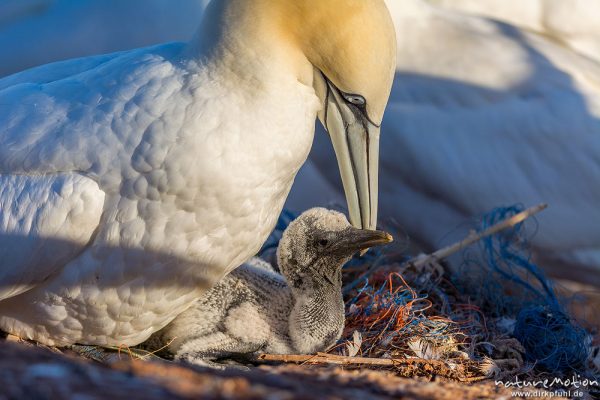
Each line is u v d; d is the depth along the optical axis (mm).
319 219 10789
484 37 18484
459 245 13625
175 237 9453
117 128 9234
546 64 18188
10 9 17641
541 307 12594
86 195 9172
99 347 10336
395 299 11820
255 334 10758
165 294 9836
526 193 16984
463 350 11492
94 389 6395
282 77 9406
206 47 9438
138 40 17062
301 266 10766
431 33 18250
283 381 7590
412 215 16906
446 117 17234
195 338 10703
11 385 6371
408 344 11023
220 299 10828
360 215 10438
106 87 9484
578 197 17062
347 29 9320
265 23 9305
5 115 9602
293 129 9547
